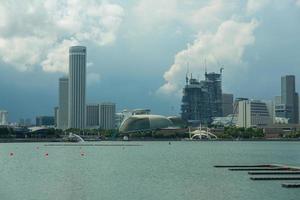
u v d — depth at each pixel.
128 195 97.88
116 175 135.38
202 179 124.62
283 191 102.75
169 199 93.94
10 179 124.19
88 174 138.00
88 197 95.19
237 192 102.19
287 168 144.62
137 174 138.38
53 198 93.75
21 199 92.88
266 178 122.19
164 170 152.75
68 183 115.75
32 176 131.88
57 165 172.50
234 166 159.38
